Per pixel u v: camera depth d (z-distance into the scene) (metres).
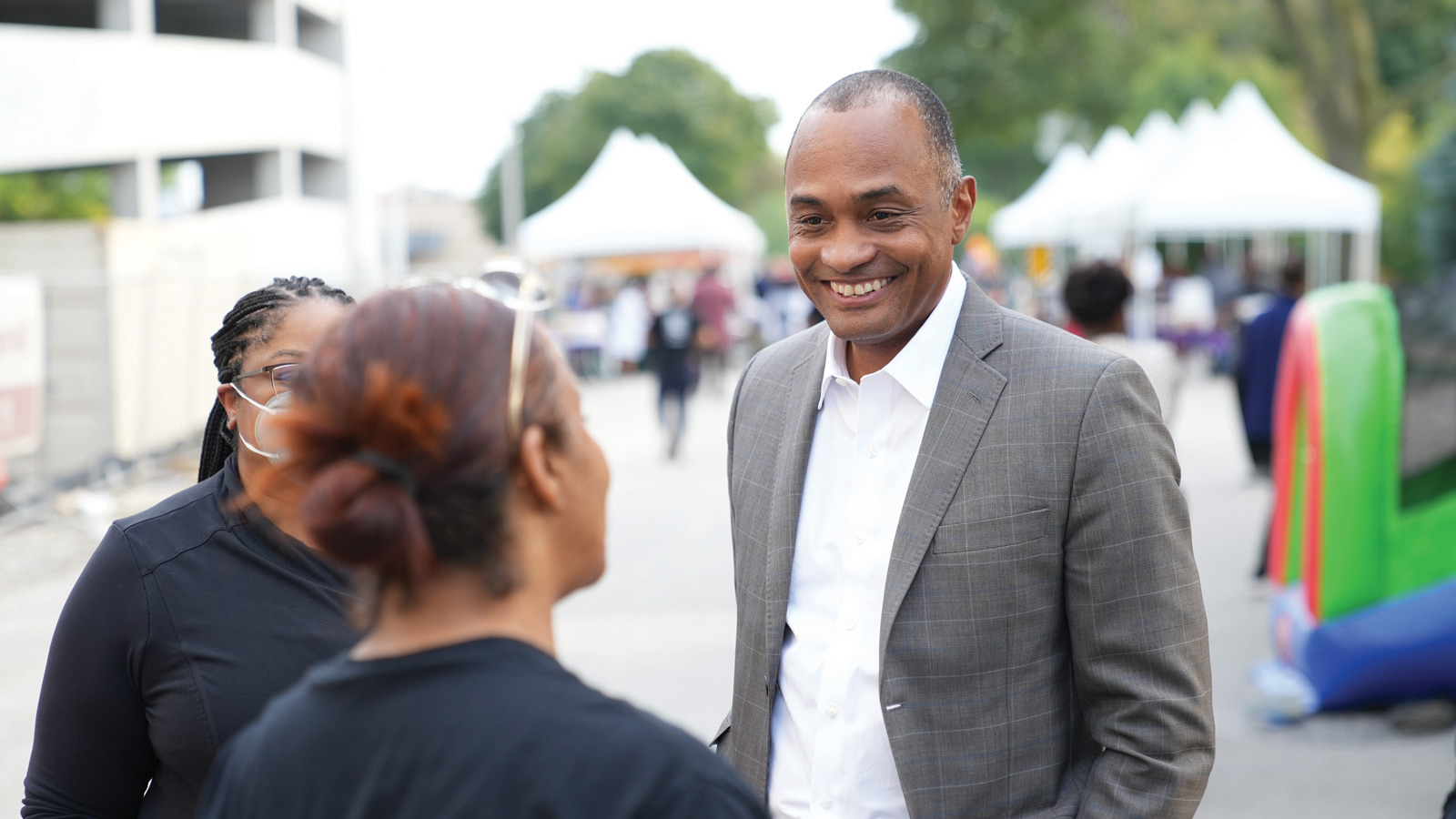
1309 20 19.61
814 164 1.72
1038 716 1.66
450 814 0.96
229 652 1.69
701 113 58.03
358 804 0.99
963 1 28.83
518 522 1.05
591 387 19.72
